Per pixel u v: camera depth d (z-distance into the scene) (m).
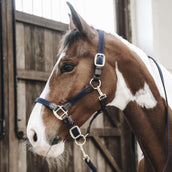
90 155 3.08
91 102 1.33
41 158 2.72
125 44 1.42
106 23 3.41
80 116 1.34
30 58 2.78
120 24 3.56
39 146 1.25
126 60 1.37
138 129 1.40
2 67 2.52
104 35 1.39
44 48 2.90
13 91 2.58
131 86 1.37
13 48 2.62
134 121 1.40
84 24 1.33
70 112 1.31
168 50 3.62
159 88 1.41
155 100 1.38
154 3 3.54
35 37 2.84
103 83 1.34
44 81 2.86
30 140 1.26
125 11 3.59
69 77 1.32
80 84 1.32
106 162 3.22
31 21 2.79
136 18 3.63
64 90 1.31
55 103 1.30
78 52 1.33
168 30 3.65
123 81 1.37
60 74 1.33
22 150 2.60
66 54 1.33
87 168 3.06
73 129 1.33
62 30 3.04
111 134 3.29
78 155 3.00
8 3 2.62
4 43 2.57
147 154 1.41
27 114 2.70
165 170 1.33
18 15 2.69
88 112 1.35
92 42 1.36
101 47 1.35
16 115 2.55
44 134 1.26
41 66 2.85
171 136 1.37
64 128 1.33
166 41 3.61
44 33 2.91
